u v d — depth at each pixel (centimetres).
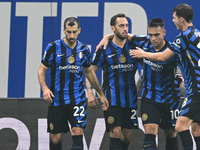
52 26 3098
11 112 2547
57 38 3098
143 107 2250
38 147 2534
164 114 2277
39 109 2544
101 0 3097
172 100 2256
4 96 3064
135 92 2375
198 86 2002
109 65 2355
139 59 2373
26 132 2539
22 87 3072
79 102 2253
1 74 3072
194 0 3059
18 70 3080
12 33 3095
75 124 2233
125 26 2289
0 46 3088
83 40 3080
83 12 3095
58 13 3103
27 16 3103
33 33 3095
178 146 2498
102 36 3081
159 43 2195
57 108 2270
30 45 3092
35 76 3077
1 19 3102
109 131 2358
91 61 2391
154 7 3081
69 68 2255
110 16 3088
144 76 2280
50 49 2255
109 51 2355
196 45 2000
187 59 2034
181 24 2056
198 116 2003
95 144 2516
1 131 2541
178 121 2028
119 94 2341
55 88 2267
